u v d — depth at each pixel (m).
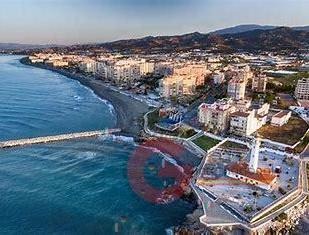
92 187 108.94
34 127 172.62
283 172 110.62
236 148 132.62
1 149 142.00
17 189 107.06
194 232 83.25
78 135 157.50
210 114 155.88
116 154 136.62
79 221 90.38
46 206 97.31
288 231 85.06
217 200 93.31
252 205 89.94
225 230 81.38
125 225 88.75
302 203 93.69
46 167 124.50
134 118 187.25
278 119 158.75
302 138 141.12
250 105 182.50
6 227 87.12
